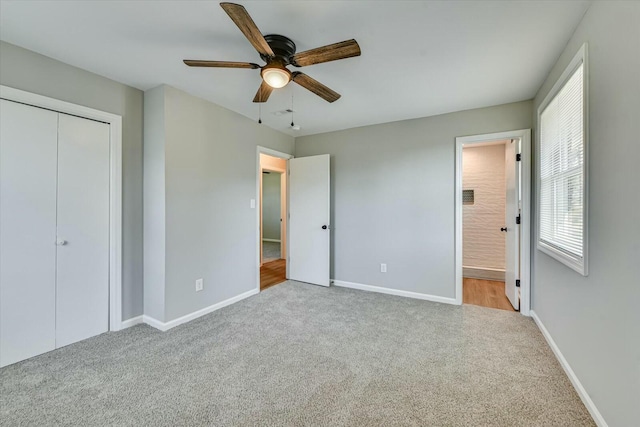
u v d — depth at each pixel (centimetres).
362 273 389
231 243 333
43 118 217
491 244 445
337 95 220
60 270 227
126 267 264
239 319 286
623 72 129
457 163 328
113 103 253
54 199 223
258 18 169
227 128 326
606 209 144
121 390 175
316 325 271
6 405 161
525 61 218
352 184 397
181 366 201
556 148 224
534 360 209
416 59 216
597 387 150
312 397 169
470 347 228
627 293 126
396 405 162
